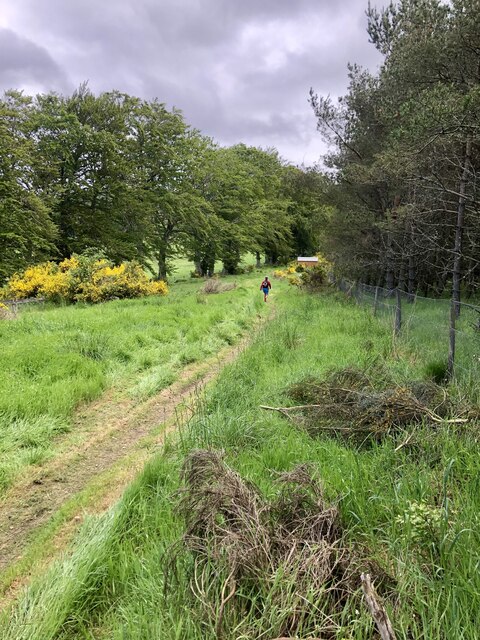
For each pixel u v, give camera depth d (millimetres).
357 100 14648
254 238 53156
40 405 5203
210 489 2465
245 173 51344
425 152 7285
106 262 19328
